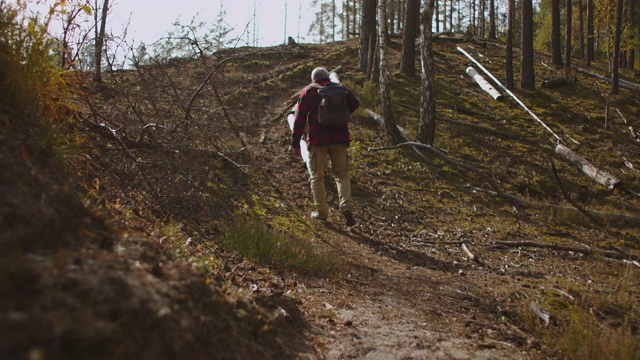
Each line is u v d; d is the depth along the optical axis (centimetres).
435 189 1049
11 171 229
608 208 1087
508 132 1546
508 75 2005
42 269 183
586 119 1780
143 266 234
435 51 2525
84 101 577
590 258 743
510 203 1038
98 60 625
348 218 672
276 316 316
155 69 675
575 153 1357
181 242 386
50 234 215
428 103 1262
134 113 649
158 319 193
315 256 525
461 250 729
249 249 489
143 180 530
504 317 442
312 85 665
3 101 309
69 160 362
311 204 826
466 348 362
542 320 433
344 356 318
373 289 482
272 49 848
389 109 1249
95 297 181
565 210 997
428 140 1266
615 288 569
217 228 541
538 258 729
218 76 792
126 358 172
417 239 759
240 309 287
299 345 310
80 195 280
